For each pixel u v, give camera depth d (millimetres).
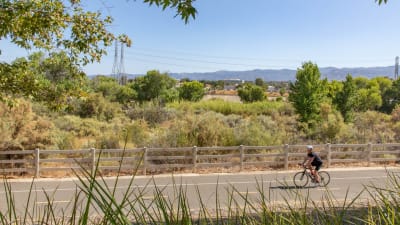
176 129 19812
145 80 57281
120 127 26484
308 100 32406
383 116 37250
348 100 36969
